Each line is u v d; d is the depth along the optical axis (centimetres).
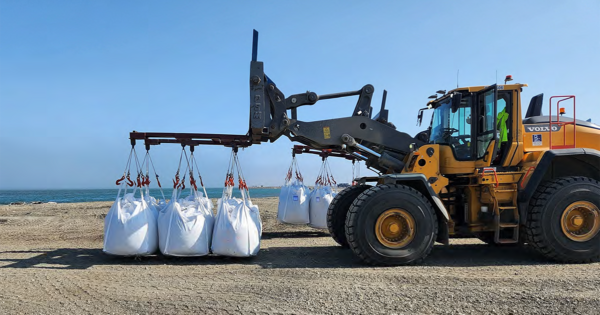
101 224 1144
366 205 566
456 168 639
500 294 393
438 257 635
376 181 746
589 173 632
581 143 639
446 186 674
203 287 446
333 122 666
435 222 581
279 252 688
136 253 597
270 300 391
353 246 564
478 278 461
